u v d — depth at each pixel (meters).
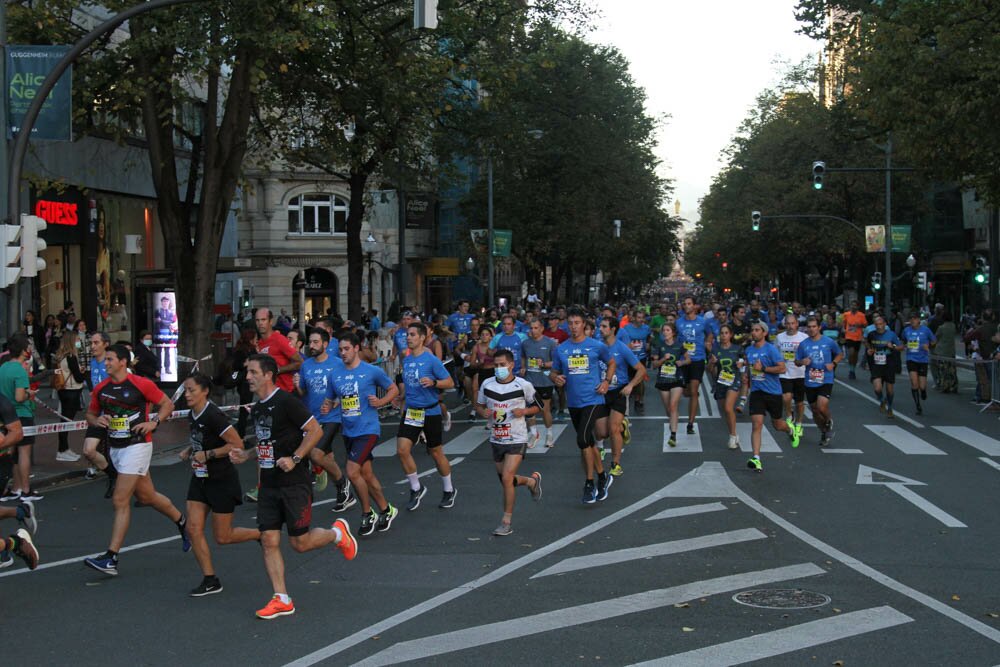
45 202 26.61
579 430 11.72
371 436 10.36
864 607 7.44
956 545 9.46
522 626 7.05
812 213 50.94
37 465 14.88
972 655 6.36
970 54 23.55
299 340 14.16
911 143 24.84
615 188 45.34
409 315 20.92
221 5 17.75
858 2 29.53
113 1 18.50
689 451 15.91
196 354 20.67
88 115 21.53
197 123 33.62
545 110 41.72
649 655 6.39
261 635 6.95
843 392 26.17
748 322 26.73
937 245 62.78
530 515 11.14
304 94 25.84
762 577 8.34
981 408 22.30
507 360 10.18
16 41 18.91
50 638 6.93
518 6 26.78
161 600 7.91
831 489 12.50
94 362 13.80
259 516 7.64
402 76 23.56
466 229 51.69
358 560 9.19
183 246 20.89
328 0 18.62
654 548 9.43
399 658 6.40
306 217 53.50
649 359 21.97
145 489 9.03
